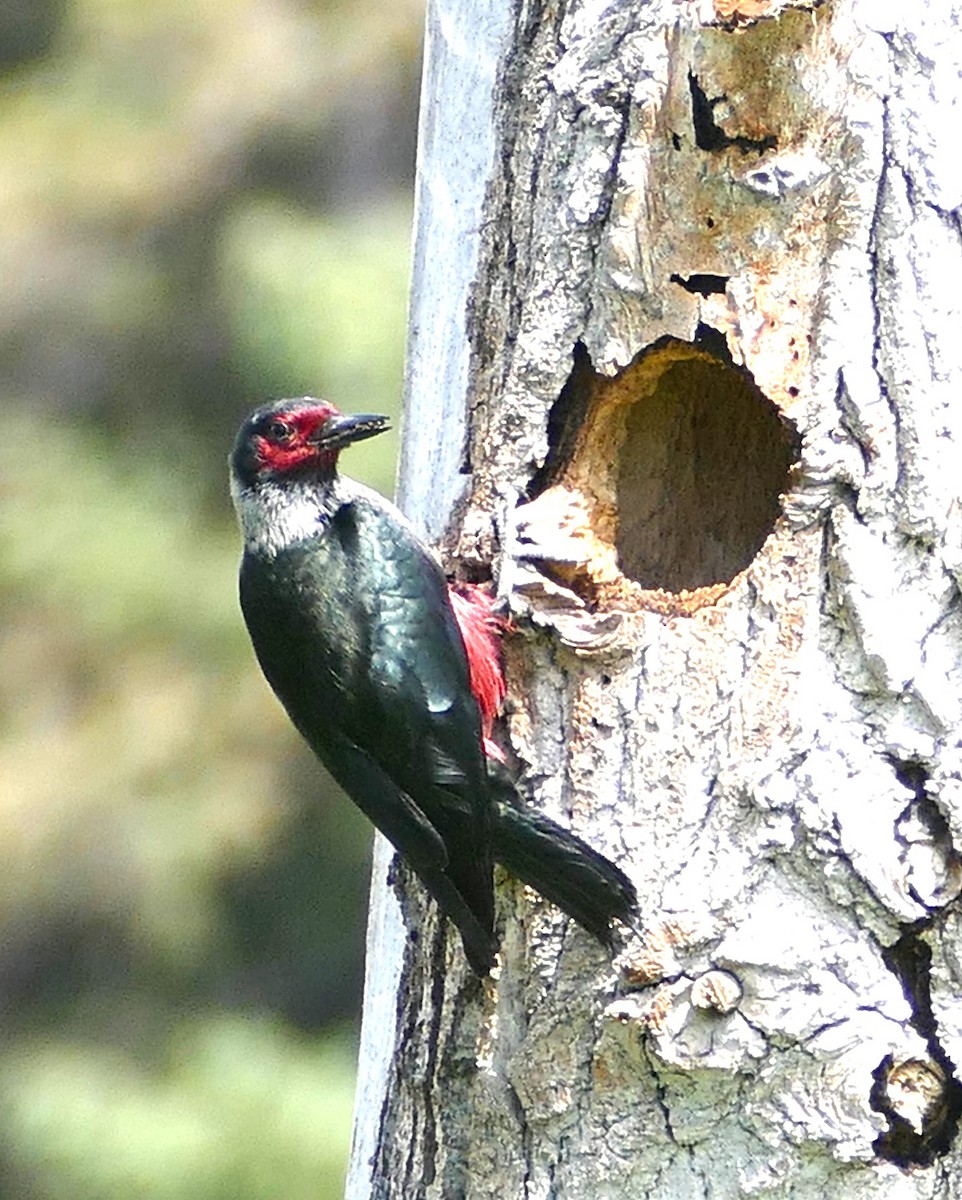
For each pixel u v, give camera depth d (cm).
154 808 2761
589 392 1097
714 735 1038
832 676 1023
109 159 3077
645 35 1062
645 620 1055
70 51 3180
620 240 1066
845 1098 1002
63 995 2769
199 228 3058
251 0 3125
